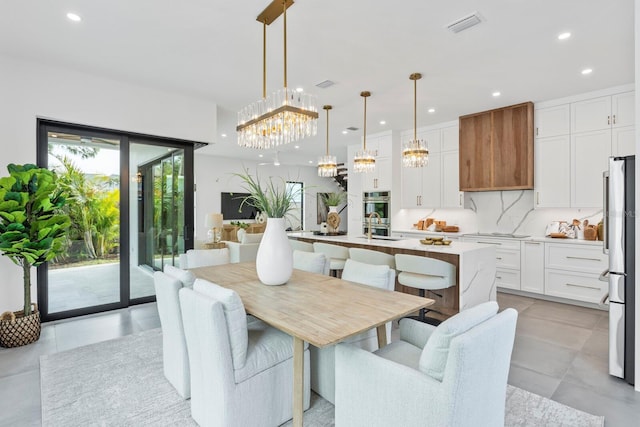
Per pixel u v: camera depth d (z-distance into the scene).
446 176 5.88
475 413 1.32
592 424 1.94
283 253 2.48
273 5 2.48
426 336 1.96
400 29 2.82
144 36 2.94
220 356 1.70
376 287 2.43
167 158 4.61
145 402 2.19
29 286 3.20
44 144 3.67
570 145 4.52
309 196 11.88
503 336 1.40
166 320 2.33
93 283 4.04
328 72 3.72
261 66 3.57
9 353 2.92
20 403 2.19
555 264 4.46
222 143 7.80
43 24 2.74
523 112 4.85
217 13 2.59
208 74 3.79
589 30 2.83
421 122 5.90
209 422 1.82
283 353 1.99
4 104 3.30
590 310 4.11
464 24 2.74
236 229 8.57
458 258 3.54
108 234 4.14
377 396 1.48
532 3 2.46
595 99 4.32
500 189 5.11
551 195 4.69
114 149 4.16
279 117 2.76
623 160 2.42
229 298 1.74
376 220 6.79
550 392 2.29
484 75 3.80
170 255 4.66
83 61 3.44
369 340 2.36
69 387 2.37
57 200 3.29
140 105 4.13
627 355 2.41
